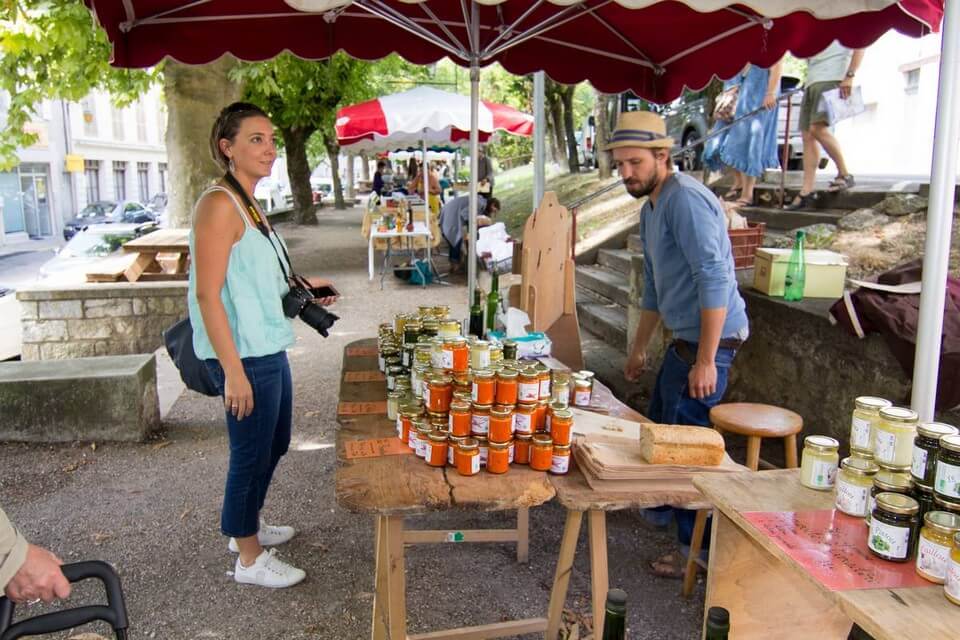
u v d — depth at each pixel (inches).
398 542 83.7
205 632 112.5
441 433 87.0
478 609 117.8
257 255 110.0
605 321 277.4
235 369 107.4
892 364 138.9
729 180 386.9
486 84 1178.6
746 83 284.7
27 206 1253.1
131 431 192.2
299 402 227.5
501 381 86.0
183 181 368.5
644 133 119.1
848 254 214.2
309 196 874.1
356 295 393.4
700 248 115.0
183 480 169.6
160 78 429.4
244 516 121.1
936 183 91.1
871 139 525.3
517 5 167.6
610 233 383.6
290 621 115.2
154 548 138.3
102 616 58.1
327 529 146.3
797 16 158.6
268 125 110.7
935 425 61.4
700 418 127.0
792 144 374.3
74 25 318.3
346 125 358.3
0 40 315.6
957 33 87.6
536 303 156.2
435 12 171.5
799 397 168.4
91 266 328.5
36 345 300.5
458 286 419.5
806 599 78.6
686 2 101.3
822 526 64.6
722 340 124.4
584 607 117.6
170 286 302.0
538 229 156.3
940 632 49.0
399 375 109.0
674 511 140.7
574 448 90.7
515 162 1386.6
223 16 156.3
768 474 77.0
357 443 95.0
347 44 174.9
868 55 520.1
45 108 1266.0
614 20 171.8
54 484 167.2
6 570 55.8
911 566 58.0
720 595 75.9
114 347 304.0
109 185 1493.6
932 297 93.4
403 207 439.8
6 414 187.3
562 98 784.9
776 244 232.7
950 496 56.4
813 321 162.2
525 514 130.3
